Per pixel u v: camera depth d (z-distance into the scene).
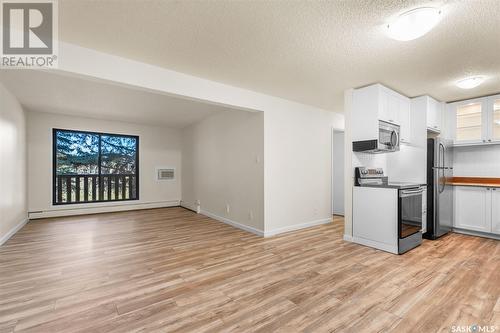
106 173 5.91
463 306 1.87
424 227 3.67
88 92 3.66
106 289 2.13
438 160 3.70
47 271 2.49
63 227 4.35
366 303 1.92
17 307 1.85
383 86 3.35
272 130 3.95
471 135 4.00
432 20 1.73
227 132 4.75
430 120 3.85
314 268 2.59
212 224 4.65
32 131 4.91
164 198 6.63
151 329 1.61
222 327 1.63
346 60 2.59
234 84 3.37
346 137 3.60
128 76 2.58
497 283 2.24
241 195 4.35
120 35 2.13
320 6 1.71
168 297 2.00
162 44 2.29
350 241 3.54
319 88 3.54
